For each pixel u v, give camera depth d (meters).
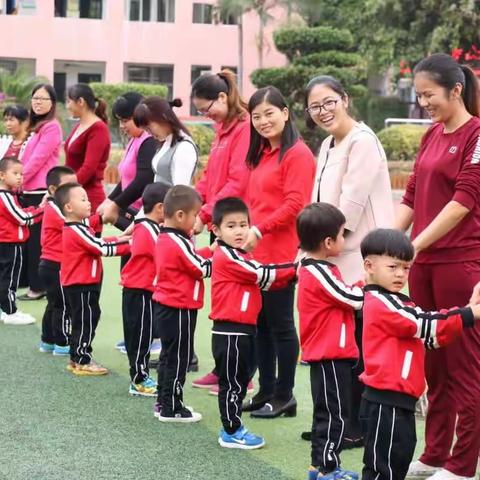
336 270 3.75
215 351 4.17
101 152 6.70
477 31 22.41
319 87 4.11
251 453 4.11
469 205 3.57
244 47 26.75
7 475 3.77
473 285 3.63
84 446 4.15
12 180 6.64
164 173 5.39
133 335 4.94
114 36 25.98
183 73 26.52
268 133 4.41
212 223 4.34
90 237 5.31
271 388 4.71
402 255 3.28
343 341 3.70
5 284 6.70
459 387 3.65
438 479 3.65
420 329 3.20
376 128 25.16
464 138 3.62
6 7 25.47
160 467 3.89
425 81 3.61
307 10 24.08
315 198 4.24
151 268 4.93
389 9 23.59
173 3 26.30
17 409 4.69
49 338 5.91
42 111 7.48
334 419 3.70
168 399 4.52
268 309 4.49
